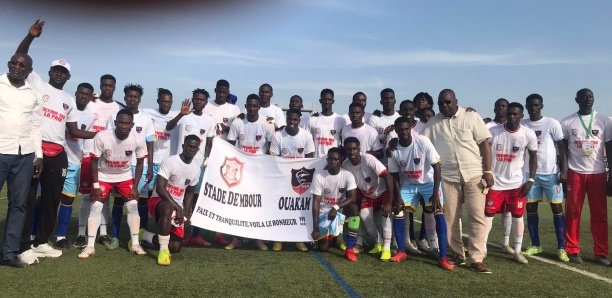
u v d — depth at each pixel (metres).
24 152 5.06
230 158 6.77
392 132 7.02
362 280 4.98
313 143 7.30
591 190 6.16
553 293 4.64
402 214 6.14
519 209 6.15
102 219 6.66
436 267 5.68
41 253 5.64
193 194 6.62
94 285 4.53
